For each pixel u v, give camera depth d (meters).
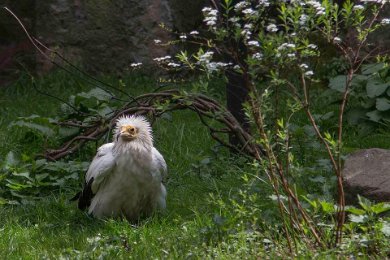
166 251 8.22
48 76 17.16
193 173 11.66
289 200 8.22
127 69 17.44
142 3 17.59
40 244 8.97
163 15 17.58
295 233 8.30
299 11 7.81
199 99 11.41
